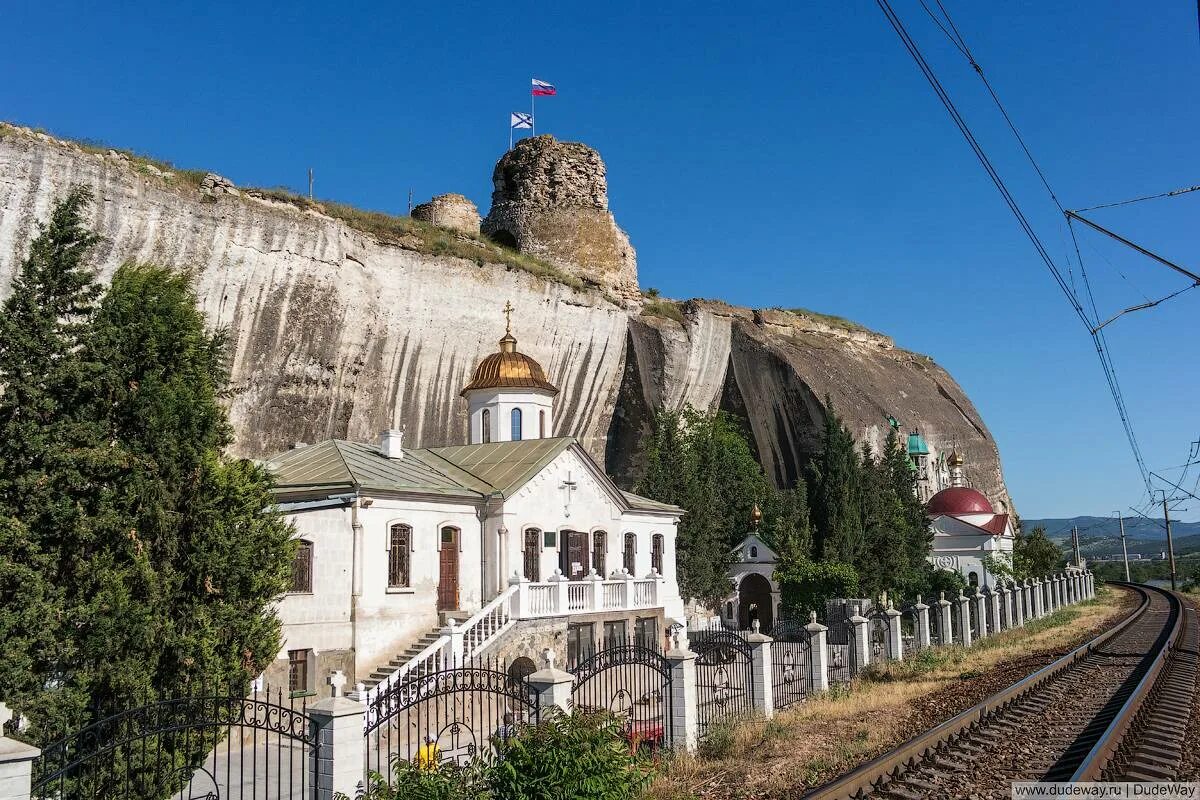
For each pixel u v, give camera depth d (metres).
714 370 62.47
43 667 11.60
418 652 23.69
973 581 53.44
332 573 23.16
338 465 25.52
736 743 14.42
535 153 61.59
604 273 60.53
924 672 22.55
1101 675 19.97
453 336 46.91
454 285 46.47
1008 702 15.68
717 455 51.34
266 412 39.06
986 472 76.75
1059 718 14.58
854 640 23.44
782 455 62.50
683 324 59.75
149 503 12.83
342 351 41.78
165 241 34.72
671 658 14.96
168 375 13.59
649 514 34.38
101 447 12.58
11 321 12.59
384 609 23.98
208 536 13.29
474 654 23.11
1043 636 32.00
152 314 13.48
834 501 45.19
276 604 21.98
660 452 44.41
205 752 12.52
